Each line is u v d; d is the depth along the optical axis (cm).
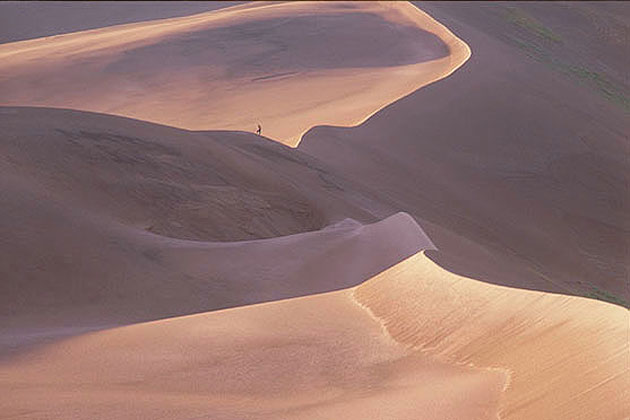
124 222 3036
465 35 8581
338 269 2455
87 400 1368
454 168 5666
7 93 7969
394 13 9881
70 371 1592
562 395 1153
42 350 1788
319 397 1376
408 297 1894
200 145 3988
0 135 3192
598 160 6141
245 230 3384
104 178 3247
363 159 5394
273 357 1633
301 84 7700
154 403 1348
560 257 4941
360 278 2291
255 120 6762
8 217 2597
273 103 7219
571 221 5388
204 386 1462
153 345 1766
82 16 13588
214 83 8031
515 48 9050
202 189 3534
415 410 1241
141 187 3319
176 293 2408
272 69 8269
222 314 2047
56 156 3203
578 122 6569
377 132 5794
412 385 1392
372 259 2455
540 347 1350
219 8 13875
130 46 9062
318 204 3934
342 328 1819
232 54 8706
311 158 4838
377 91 6994
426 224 3703
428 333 1658
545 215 5431
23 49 9756
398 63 8100
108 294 2403
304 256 2594
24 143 3188
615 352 1181
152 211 3222
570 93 7156
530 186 5681
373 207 4341
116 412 1293
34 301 2338
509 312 1558
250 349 1694
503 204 5403
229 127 6675
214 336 1809
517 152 5997
